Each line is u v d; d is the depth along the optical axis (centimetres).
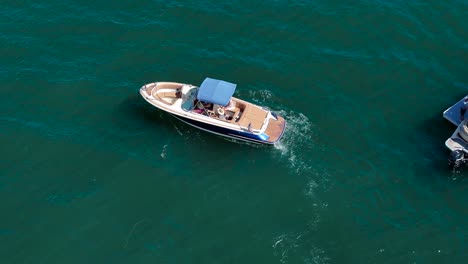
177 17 6988
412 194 5419
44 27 6819
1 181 5441
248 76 6372
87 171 5534
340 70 6469
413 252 5012
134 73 6391
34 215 5206
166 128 5903
